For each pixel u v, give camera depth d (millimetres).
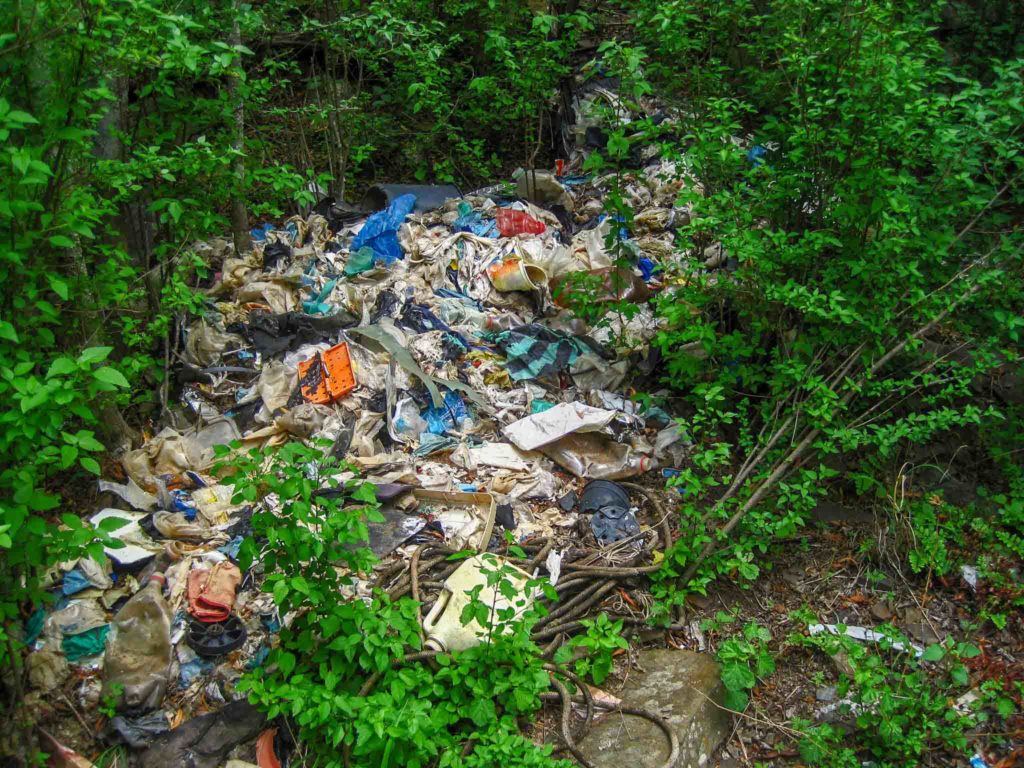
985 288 4551
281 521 3393
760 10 6195
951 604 4301
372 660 3504
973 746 3648
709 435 4859
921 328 4566
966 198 4777
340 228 6770
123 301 4480
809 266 4578
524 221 6480
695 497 4605
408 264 6184
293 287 5980
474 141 7738
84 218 3547
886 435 4207
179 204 4520
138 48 3861
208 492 4484
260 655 3717
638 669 3920
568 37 6945
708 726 3686
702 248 5211
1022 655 4035
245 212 6250
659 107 7570
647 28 5309
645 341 5523
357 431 4812
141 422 5047
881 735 3637
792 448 4391
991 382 5066
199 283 6074
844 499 4801
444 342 5422
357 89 7242
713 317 5277
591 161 4863
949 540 4535
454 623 3803
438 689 3502
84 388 3465
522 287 5816
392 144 8023
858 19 4270
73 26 3270
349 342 5246
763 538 4281
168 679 3646
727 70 5211
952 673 3773
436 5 7910
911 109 4164
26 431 2834
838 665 3980
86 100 3488
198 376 5223
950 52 6891
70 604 3838
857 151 4336
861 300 4277
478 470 4727
